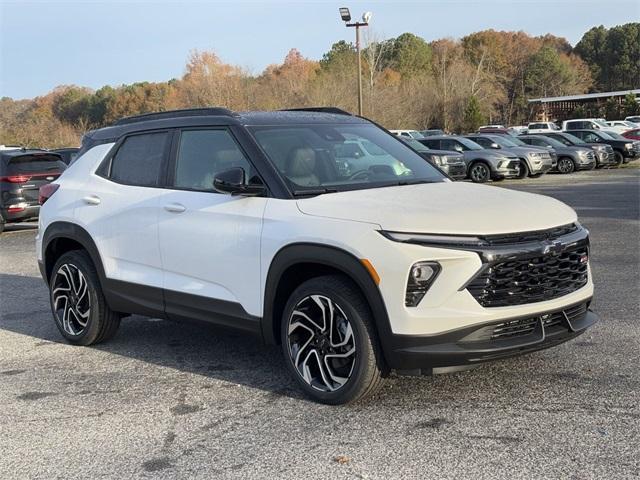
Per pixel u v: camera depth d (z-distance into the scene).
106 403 4.76
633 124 45.84
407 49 94.38
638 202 15.54
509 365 5.07
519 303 4.12
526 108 88.06
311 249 4.33
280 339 4.79
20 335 6.72
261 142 4.98
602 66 119.75
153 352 5.94
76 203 6.07
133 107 70.88
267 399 4.68
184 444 4.04
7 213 15.01
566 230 4.41
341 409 4.41
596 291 7.39
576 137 28.64
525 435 3.90
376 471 3.58
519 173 24.02
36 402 4.84
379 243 4.06
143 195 5.53
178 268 5.24
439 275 3.97
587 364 5.04
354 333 4.24
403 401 4.48
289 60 73.25
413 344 4.00
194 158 5.31
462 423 4.11
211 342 6.18
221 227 4.91
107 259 5.81
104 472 3.75
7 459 3.96
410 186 4.88
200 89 47.62
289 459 3.77
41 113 62.41
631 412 4.15
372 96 49.47
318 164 4.98
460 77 62.78
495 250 4.01
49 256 6.48
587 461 3.57
